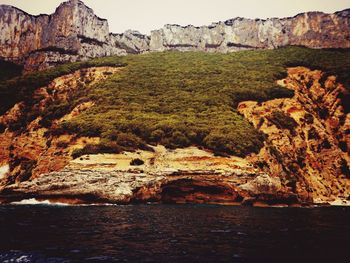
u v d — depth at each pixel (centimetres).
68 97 8875
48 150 6175
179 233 2798
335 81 8600
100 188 4994
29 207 4553
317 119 7912
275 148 6612
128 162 5369
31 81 9062
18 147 7288
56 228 2942
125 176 5122
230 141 5812
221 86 8119
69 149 5897
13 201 5119
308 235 2825
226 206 5000
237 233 2839
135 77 8775
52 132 6606
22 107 8375
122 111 6888
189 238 2594
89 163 5206
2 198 5128
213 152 5725
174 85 8281
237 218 3756
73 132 6162
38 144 7206
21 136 7462
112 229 2934
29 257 1991
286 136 6988
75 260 1959
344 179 7050
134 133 6109
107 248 2244
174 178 5219
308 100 8331
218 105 7212
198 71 9200
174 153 5653
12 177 6912
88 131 6009
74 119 6644
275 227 3216
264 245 2392
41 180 5159
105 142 5588
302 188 6241
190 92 7875
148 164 5444
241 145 5853
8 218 3509
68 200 5022
